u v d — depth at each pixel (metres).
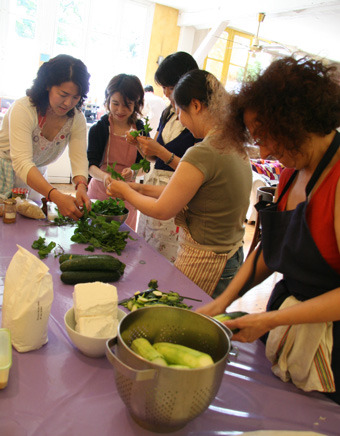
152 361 0.74
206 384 0.70
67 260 1.37
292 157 0.93
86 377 0.91
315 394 0.99
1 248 1.53
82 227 1.77
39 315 0.94
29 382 0.86
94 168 2.54
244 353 1.12
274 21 6.07
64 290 1.29
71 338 0.96
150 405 0.71
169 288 1.42
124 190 1.58
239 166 1.50
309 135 0.87
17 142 1.86
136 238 1.91
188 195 1.41
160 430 0.78
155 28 7.07
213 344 0.85
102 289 1.02
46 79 1.77
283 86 0.81
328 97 0.82
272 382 1.01
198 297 1.38
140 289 1.39
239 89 0.96
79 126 2.12
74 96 1.82
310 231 0.95
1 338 0.90
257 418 0.87
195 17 6.79
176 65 1.91
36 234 1.75
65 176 6.08
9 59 6.10
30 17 6.05
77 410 0.81
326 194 0.92
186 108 1.52
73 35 6.53
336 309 0.86
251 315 0.93
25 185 2.23
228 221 1.58
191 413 0.72
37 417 0.77
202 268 1.62
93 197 2.69
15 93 6.31
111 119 2.57
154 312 0.87
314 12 5.02
